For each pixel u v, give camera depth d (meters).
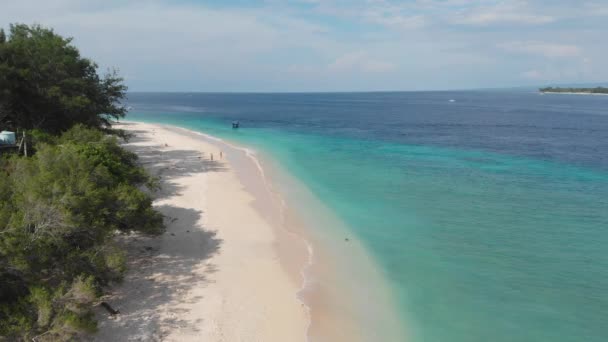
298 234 22.12
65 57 33.44
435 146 55.22
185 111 129.50
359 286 16.84
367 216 25.44
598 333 14.06
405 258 19.59
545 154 48.91
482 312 15.24
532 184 33.75
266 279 16.78
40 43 33.28
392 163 42.88
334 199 28.98
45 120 33.22
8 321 10.38
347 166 41.00
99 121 38.34
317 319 14.32
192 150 46.56
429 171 38.81
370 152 49.97
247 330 13.28
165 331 12.78
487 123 89.06
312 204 27.67
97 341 12.00
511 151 51.03
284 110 139.12
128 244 18.94
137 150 45.19
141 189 28.20
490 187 32.72
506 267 18.81
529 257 19.84
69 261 13.00
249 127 78.56
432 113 122.69
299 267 18.16
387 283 17.19
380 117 106.81
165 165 37.59
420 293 16.48
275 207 26.42
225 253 18.92
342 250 20.31
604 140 61.25
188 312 13.91
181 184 30.72
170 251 18.70
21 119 31.70
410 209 26.94
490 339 13.73
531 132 71.69
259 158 44.12
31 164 16.77
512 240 21.88
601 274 18.12
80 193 15.07
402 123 89.62
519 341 13.65
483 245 21.20
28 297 11.05
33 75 30.50
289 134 67.75
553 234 22.67
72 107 32.09
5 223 12.20
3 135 24.98
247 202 27.08
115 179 21.06
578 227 23.73
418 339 13.65
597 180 35.28
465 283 17.30
